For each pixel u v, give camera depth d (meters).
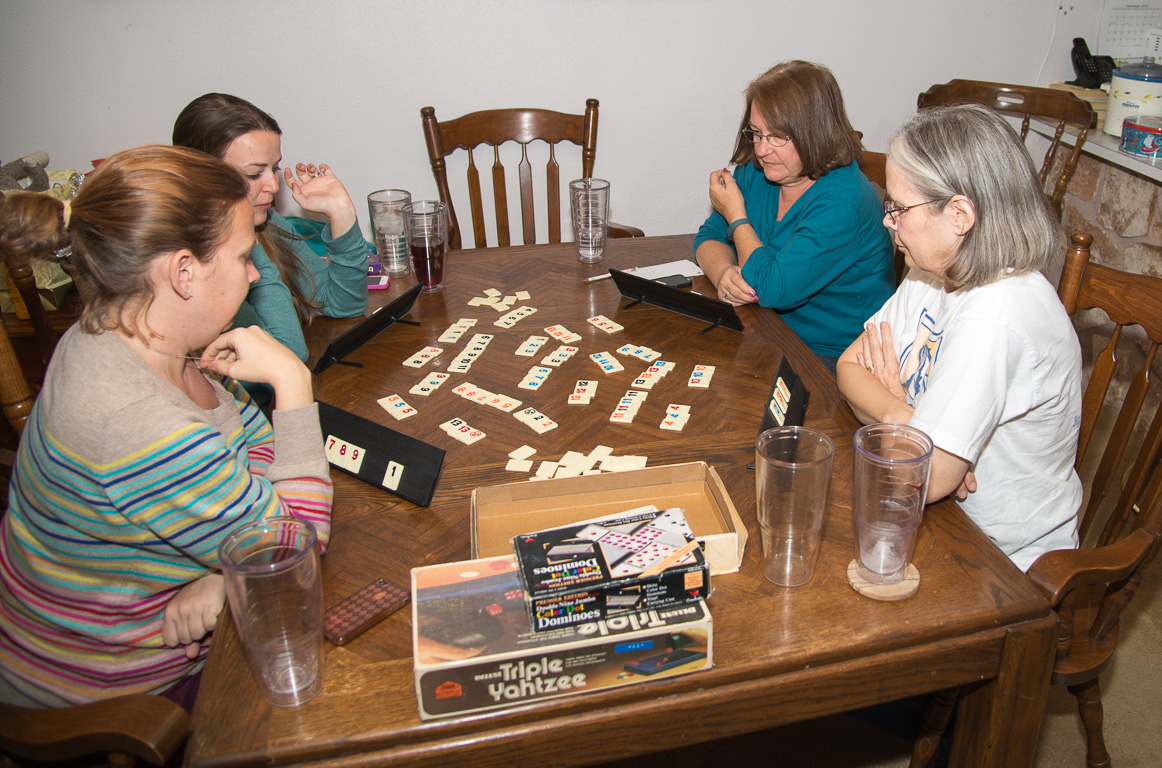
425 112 2.72
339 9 2.84
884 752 1.82
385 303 1.96
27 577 1.08
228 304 1.06
